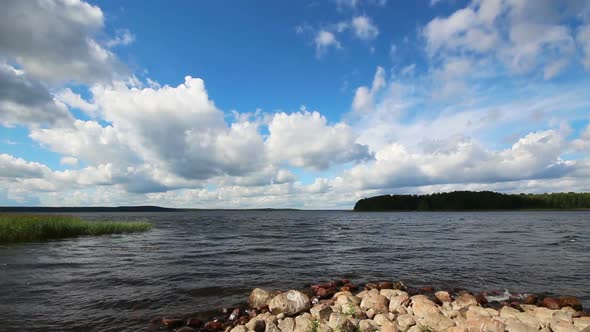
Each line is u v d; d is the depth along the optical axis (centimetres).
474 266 1798
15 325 869
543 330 798
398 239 3388
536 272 1631
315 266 1798
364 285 1360
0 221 2795
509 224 6241
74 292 1197
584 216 10819
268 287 1315
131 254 2158
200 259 1984
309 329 767
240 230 4891
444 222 7356
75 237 3191
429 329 785
